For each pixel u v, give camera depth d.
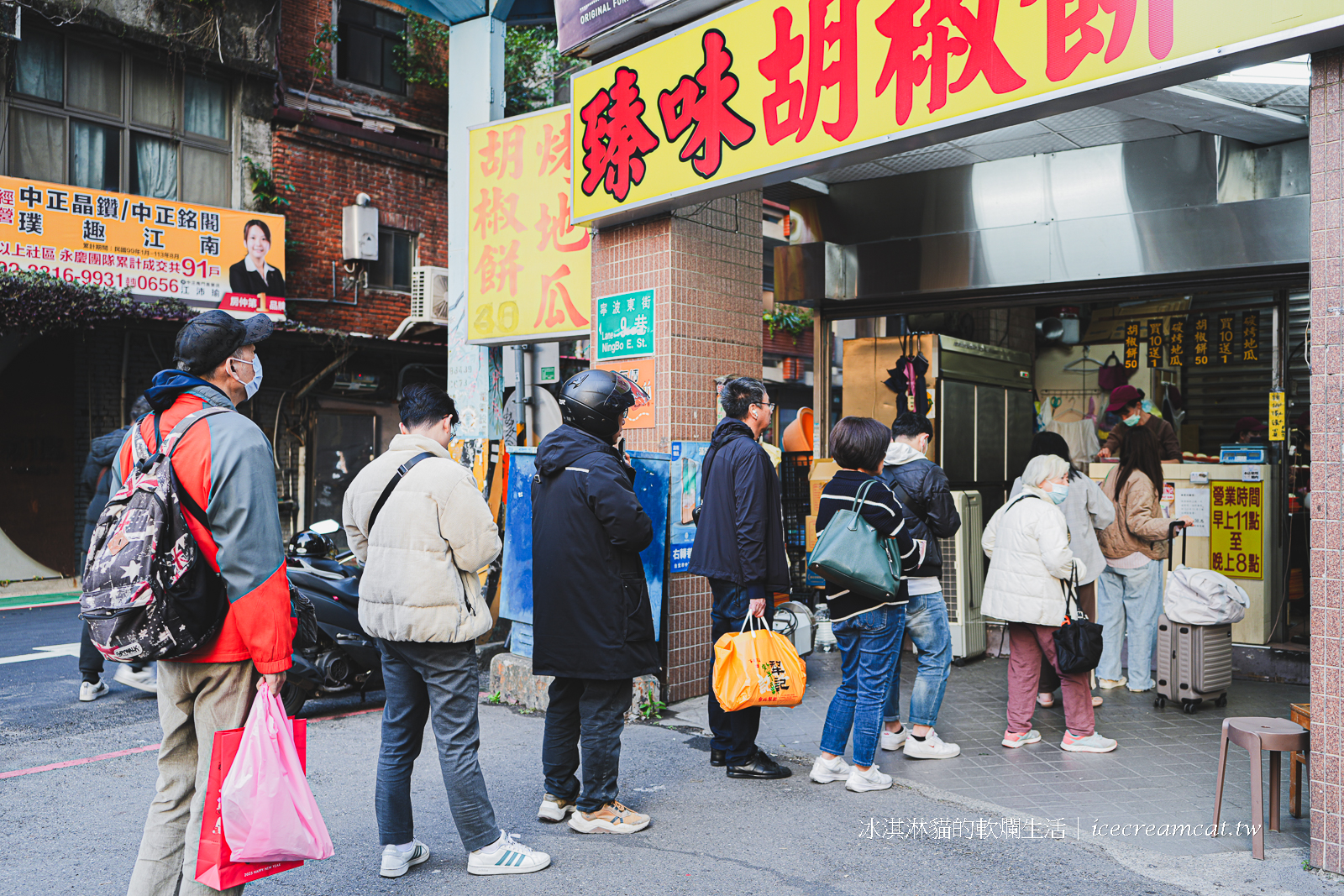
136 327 12.02
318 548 6.25
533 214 7.21
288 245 13.66
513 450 5.95
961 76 4.29
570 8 6.36
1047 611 4.70
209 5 12.71
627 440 6.08
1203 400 7.72
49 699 6.13
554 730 3.83
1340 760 3.27
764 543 4.20
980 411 7.75
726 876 3.34
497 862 3.34
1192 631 5.52
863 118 4.68
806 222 8.08
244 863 2.49
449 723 3.31
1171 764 4.64
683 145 5.55
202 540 2.58
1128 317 8.09
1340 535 3.23
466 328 7.79
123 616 2.47
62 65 11.80
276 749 2.53
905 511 4.28
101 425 12.18
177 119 12.80
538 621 3.68
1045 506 4.73
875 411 7.71
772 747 4.96
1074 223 6.78
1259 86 5.14
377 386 14.86
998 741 5.07
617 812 3.77
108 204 11.31
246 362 2.88
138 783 4.41
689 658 5.79
